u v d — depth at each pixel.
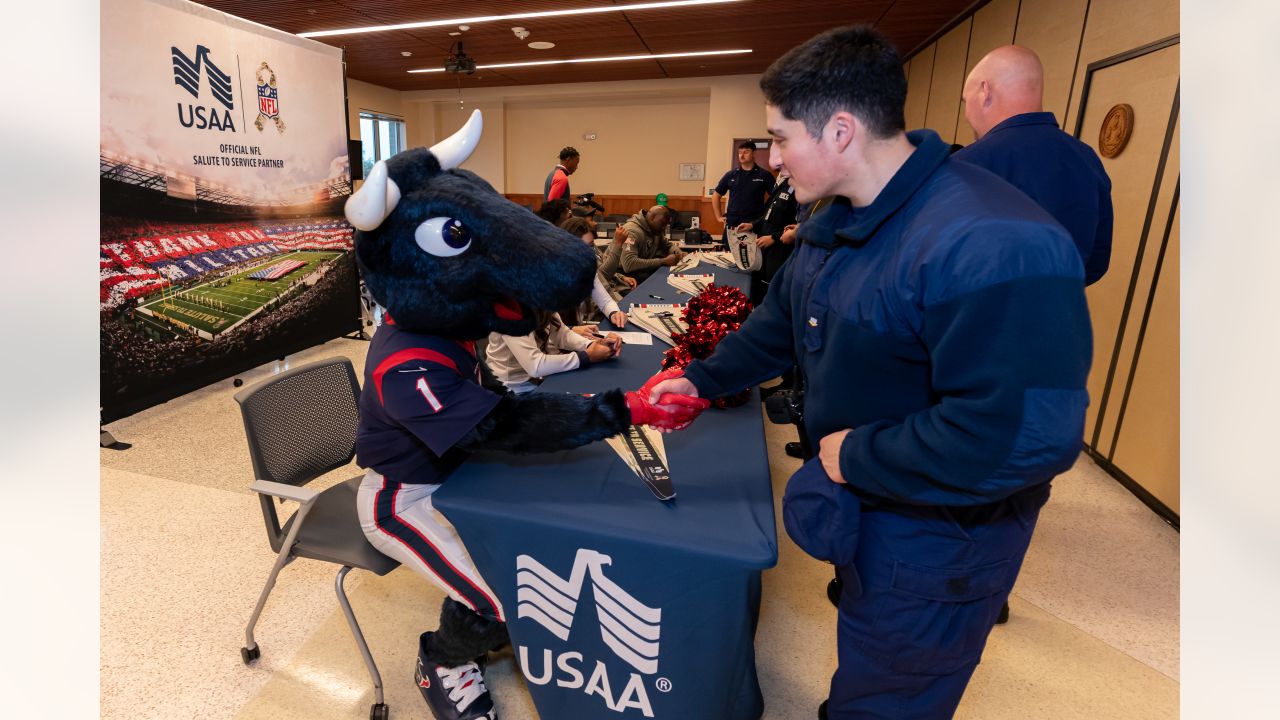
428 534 1.20
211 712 1.45
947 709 1.07
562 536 1.01
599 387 1.63
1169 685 1.61
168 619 1.74
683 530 0.98
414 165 1.04
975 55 5.07
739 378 1.29
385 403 1.04
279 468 1.47
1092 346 0.75
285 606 1.80
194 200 3.38
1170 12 2.51
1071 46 3.38
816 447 1.03
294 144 4.04
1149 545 2.22
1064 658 1.69
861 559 1.00
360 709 1.47
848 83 0.83
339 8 5.59
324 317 4.48
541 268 0.96
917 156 0.86
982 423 0.74
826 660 1.67
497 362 2.04
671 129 11.12
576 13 5.76
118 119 2.96
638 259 4.30
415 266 1.00
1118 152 2.84
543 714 1.20
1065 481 2.72
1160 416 2.46
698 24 6.15
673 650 1.05
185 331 3.41
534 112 11.49
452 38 6.81
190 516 2.25
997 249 0.73
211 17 3.38
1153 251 2.56
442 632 1.32
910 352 0.86
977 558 0.93
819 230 0.98
